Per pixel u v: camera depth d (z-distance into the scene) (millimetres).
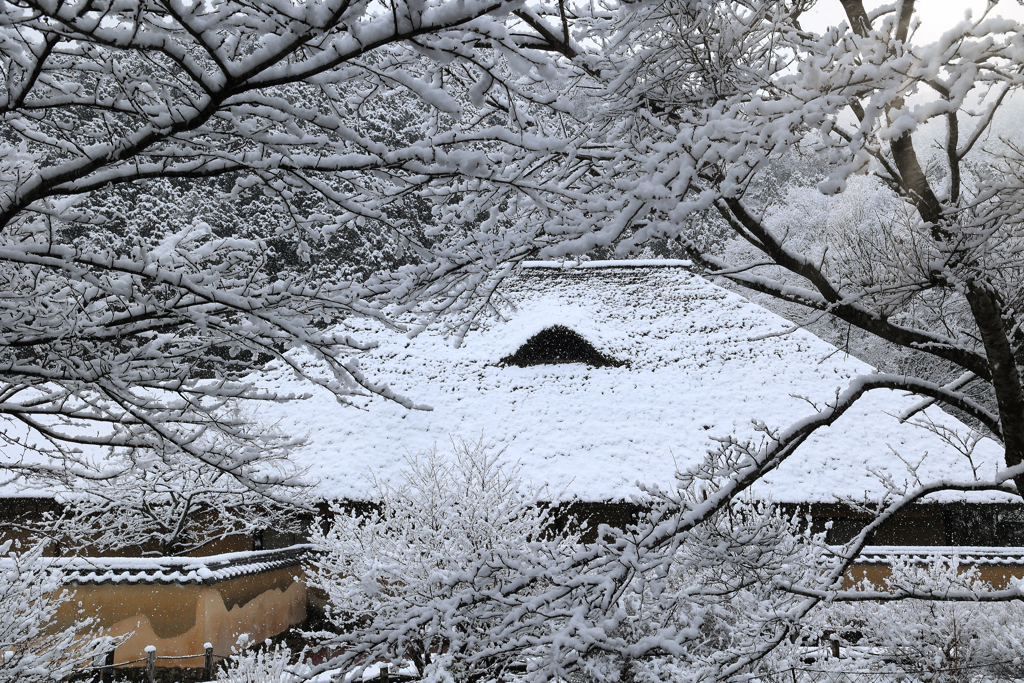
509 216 6199
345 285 5434
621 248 4473
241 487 14289
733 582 6293
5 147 5855
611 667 6613
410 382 18047
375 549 10062
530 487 11242
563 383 17750
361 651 5035
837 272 6336
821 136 3805
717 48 4602
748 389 17141
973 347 6477
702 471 5863
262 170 4305
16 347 4895
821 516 14727
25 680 8055
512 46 3760
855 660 8250
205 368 5770
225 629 13555
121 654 12875
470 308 6789
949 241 5262
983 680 8250
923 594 6379
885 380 5902
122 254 5145
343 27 3391
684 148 4180
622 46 5230
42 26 3523
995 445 15625
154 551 15039
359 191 5113
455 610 5145
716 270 6043
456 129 4547
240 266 5309
